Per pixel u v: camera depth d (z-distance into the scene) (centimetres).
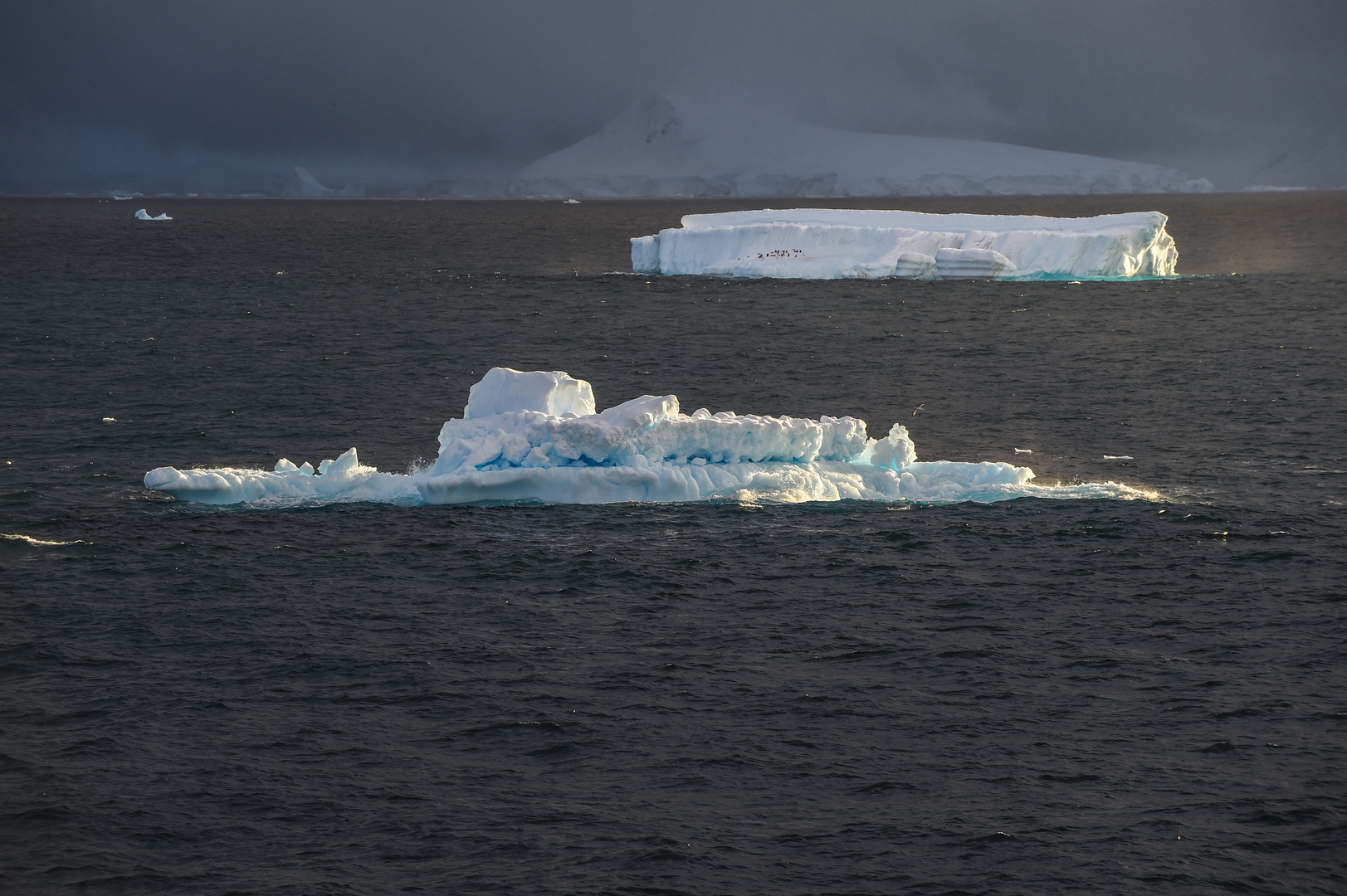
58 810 4266
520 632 5912
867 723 4978
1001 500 8100
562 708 5100
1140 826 4216
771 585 6556
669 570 6756
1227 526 7550
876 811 4322
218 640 5769
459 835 4147
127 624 5947
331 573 6675
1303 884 3906
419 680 5359
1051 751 4738
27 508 7812
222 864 3972
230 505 7869
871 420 11169
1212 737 4850
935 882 3919
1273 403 11612
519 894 3841
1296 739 4822
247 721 4959
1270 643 5788
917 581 6625
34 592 6350
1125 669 5500
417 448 9869
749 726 4953
